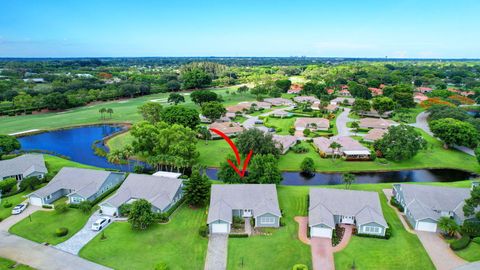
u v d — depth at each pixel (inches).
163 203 2326.5
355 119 5698.8
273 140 3690.9
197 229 2130.9
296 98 7362.2
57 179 2711.6
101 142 4441.4
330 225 2001.7
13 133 4793.3
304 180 3159.5
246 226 2164.1
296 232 2095.2
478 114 6023.6
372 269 1743.4
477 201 1966.0
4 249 1908.2
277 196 2476.6
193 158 3415.4
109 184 2765.7
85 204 2335.1
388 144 3555.6
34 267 1740.9
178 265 1775.3
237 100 7652.6
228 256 1854.1
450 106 5438.0
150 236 2047.2
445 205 2231.8
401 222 2209.6
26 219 2266.2
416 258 1822.1
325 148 3742.6
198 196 2409.0
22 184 2723.9
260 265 1776.6
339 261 1806.1
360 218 2086.6
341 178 3213.6
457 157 3742.6
